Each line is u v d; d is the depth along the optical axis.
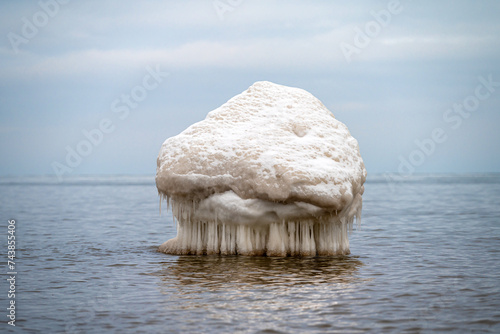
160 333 8.07
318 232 14.27
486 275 11.91
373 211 32.03
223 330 8.16
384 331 8.10
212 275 11.86
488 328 8.22
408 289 10.56
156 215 30.89
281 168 13.17
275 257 13.80
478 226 22.12
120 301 9.86
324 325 8.37
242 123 14.59
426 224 23.42
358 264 13.16
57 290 10.79
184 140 14.41
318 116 14.88
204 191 13.84
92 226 24.03
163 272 12.36
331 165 13.66
